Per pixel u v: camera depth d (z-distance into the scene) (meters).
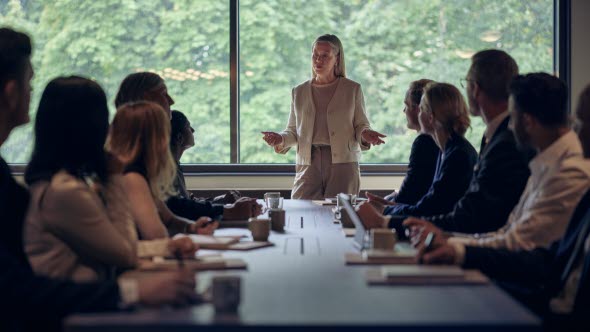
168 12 6.42
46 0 6.39
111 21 6.43
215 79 6.43
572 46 6.31
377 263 2.39
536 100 2.52
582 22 6.30
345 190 5.42
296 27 6.43
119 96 3.56
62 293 1.79
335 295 1.92
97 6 6.42
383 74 6.43
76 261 2.19
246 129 6.45
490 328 1.62
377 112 6.45
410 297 1.90
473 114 3.10
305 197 5.47
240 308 1.78
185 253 2.45
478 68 3.00
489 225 2.92
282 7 6.43
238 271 2.28
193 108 6.43
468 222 2.93
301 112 5.47
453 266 2.25
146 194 2.80
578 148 2.53
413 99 4.19
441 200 3.47
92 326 1.63
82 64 6.43
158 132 2.85
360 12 6.41
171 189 3.50
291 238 3.03
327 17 6.43
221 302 1.72
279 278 2.16
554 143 2.54
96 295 1.79
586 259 2.07
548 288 2.33
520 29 6.41
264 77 6.45
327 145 5.44
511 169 2.89
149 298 1.80
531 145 2.59
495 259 2.30
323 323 1.64
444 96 3.52
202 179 6.34
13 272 1.81
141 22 6.43
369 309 1.77
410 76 6.43
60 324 1.81
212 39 6.43
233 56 6.41
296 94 5.51
